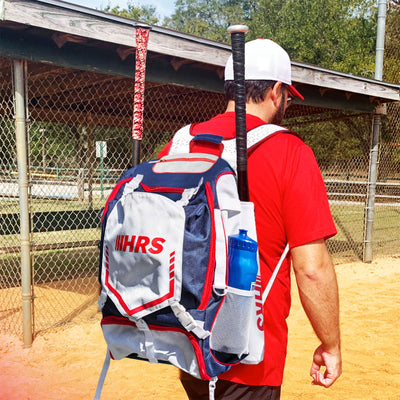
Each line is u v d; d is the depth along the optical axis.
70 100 8.02
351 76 6.67
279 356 1.38
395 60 9.98
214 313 1.17
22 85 4.11
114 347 1.30
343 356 4.03
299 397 3.27
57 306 5.29
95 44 4.34
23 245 4.12
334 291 1.29
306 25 30.11
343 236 10.15
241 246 1.20
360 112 7.82
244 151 1.28
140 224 1.21
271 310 1.36
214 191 1.22
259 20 37.91
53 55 4.24
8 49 3.94
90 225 7.87
